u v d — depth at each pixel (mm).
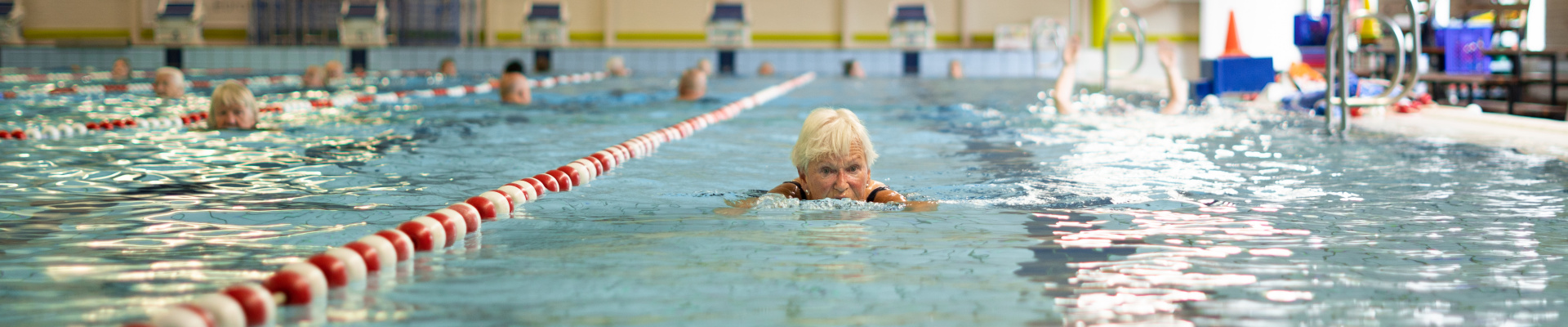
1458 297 1450
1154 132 4555
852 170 2307
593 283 1526
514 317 1323
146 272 1636
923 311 1356
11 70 12602
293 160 3312
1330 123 4590
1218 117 5457
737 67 15281
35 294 1481
